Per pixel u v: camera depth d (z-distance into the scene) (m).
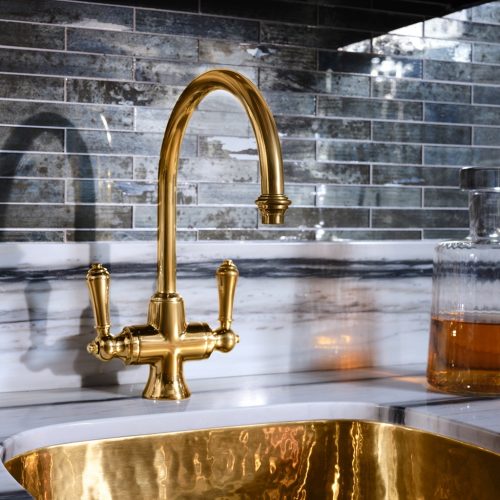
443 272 1.01
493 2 1.26
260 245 1.08
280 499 0.93
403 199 1.21
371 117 1.18
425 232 1.22
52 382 1.00
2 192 0.99
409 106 1.21
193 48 1.07
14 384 0.98
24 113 0.99
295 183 1.13
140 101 1.05
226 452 0.91
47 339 0.99
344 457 0.94
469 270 0.99
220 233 1.09
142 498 0.87
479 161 1.26
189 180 1.07
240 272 1.07
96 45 1.02
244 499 0.92
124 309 1.02
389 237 1.20
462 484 0.85
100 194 1.03
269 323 1.09
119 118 1.04
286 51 1.12
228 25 1.09
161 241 0.94
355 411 0.94
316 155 1.15
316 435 0.94
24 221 1.00
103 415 0.87
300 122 1.14
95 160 1.03
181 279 1.04
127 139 1.04
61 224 1.01
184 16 1.07
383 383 1.05
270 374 1.10
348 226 1.17
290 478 0.93
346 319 1.14
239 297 1.07
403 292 1.17
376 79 1.18
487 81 1.26
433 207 1.23
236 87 0.82
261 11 1.11
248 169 1.11
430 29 1.22
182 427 0.89
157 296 0.94
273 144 0.78
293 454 0.93
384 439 0.93
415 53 1.21
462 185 1.04
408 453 0.91
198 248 1.05
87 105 1.02
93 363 1.01
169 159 0.92
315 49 1.14
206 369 1.07
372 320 1.15
